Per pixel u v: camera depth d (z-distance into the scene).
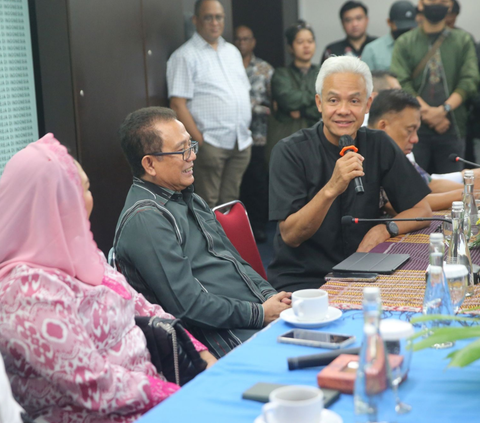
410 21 5.52
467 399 1.13
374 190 2.63
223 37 5.47
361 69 2.47
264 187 5.87
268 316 2.06
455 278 1.54
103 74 4.14
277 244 2.61
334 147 2.57
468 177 2.27
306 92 5.64
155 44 4.68
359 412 1.01
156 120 2.11
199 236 2.18
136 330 1.67
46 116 3.95
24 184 1.49
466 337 1.15
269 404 1.03
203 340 2.05
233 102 4.93
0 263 1.49
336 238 2.56
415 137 3.06
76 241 1.54
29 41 3.81
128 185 4.42
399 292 1.80
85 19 3.97
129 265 2.03
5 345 1.41
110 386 1.42
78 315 1.49
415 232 2.59
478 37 6.25
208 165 4.96
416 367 1.27
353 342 1.41
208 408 1.15
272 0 6.71
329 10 6.82
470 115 5.50
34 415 1.48
